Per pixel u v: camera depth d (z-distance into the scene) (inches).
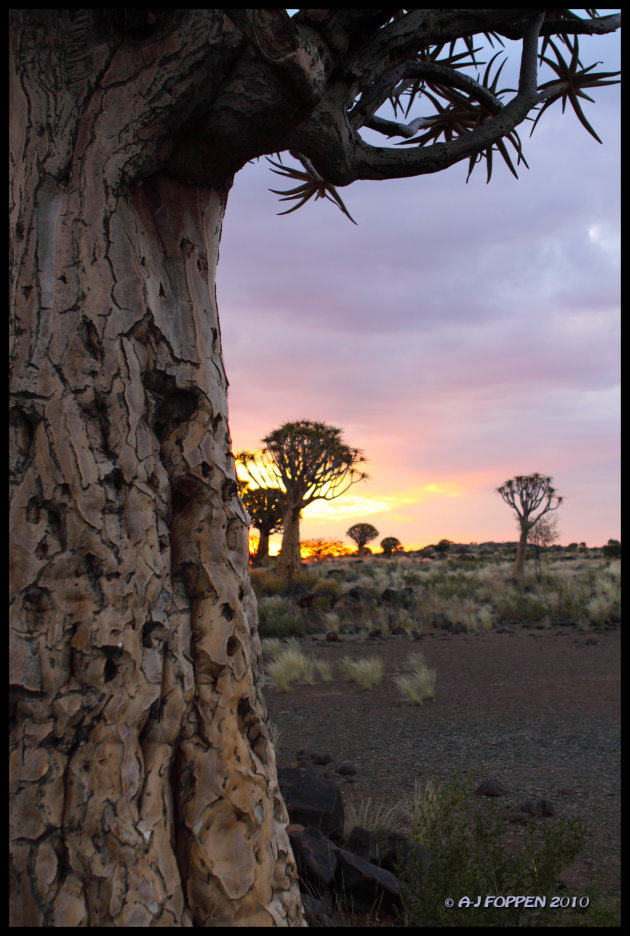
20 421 71.3
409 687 310.2
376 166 92.7
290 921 75.0
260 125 76.0
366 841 138.7
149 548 71.9
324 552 1977.1
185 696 71.5
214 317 85.0
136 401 74.4
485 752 231.6
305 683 355.3
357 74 80.7
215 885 67.3
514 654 426.9
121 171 76.0
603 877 135.2
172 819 69.0
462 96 152.0
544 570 1088.2
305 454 864.3
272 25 66.6
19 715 64.8
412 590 734.5
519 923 100.2
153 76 73.5
